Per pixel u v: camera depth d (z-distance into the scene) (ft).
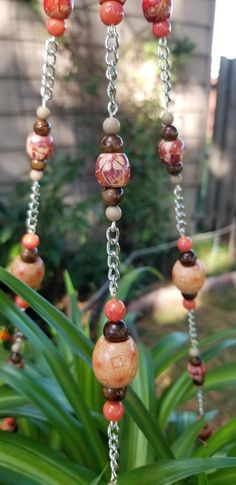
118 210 0.54
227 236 3.48
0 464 0.67
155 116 2.78
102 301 2.32
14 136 2.62
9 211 2.32
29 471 0.67
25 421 0.98
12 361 0.88
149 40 2.67
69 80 2.63
